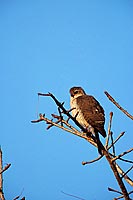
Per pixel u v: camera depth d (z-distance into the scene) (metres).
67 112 9.13
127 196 7.83
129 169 7.99
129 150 8.04
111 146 8.55
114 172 8.05
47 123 9.09
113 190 8.06
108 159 8.21
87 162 8.46
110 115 8.62
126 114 8.59
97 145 9.19
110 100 8.76
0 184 7.23
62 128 9.12
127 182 8.36
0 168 7.47
